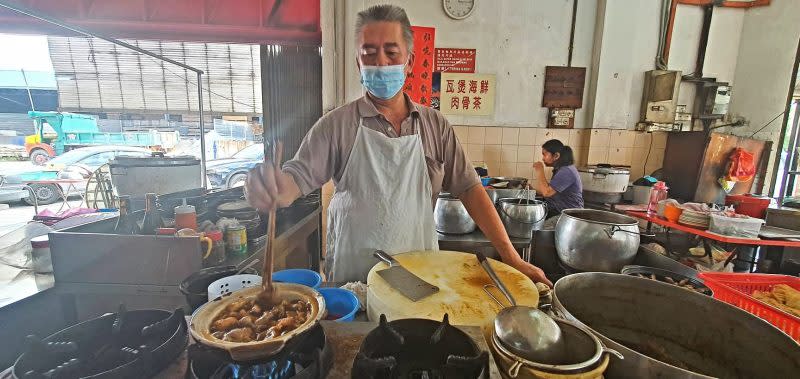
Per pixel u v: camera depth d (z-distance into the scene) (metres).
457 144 1.32
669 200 2.57
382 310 0.80
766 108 3.45
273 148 0.75
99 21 3.21
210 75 5.05
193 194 1.98
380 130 1.22
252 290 0.65
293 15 3.33
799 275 2.05
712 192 3.25
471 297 0.83
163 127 6.35
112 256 1.23
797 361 0.60
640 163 3.62
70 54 5.04
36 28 3.18
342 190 1.27
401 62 1.13
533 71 3.47
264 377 0.55
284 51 3.45
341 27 3.24
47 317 1.25
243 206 1.85
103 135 5.52
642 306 0.84
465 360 0.52
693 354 0.77
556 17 3.40
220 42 3.37
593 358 0.54
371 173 1.20
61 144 5.30
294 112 3.55
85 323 0.63
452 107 3.45
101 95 5.24
